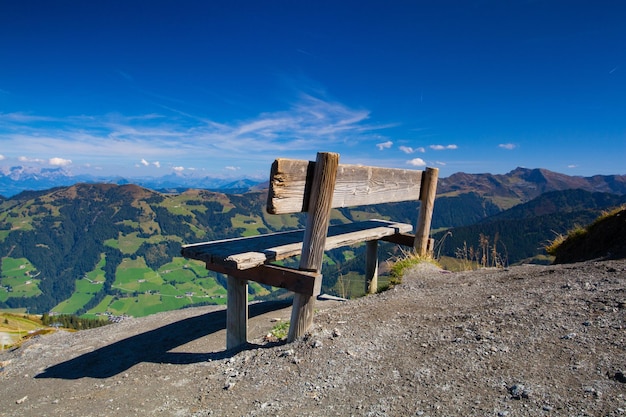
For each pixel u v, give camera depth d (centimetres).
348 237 599
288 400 315
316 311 582
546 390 252
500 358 310
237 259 408
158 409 347
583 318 356
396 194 653
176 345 579
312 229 408
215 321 709
